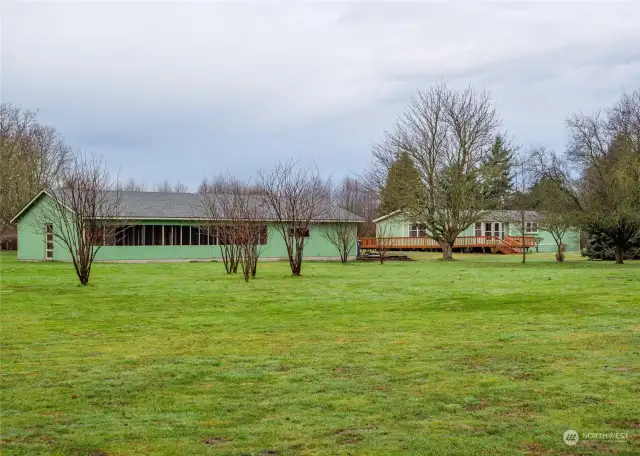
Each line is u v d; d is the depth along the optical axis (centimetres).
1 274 2225
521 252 5150
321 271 2512
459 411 582
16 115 4962
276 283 1891
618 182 3100
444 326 1081
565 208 3378
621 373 716
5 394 650
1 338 977
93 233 1853
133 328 1072
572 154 3359
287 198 2542
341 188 6250
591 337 952
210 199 3344
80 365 785
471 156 3784
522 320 1141
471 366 763
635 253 3916
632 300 1411
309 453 480
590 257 4006
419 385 676
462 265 3133
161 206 3428
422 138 3806
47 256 3309
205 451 487
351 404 608
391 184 3897
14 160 4631
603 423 543
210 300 1459
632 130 3256
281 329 1060
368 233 5591
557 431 523
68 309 1305
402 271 2517
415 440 505
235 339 966
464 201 3719
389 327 1075
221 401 623
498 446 490
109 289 1697
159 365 784
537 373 721
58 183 4716
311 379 708
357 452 480
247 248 2034
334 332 1027
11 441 509
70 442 507
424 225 3916
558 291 1625
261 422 557
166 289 1702
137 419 568
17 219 3434
